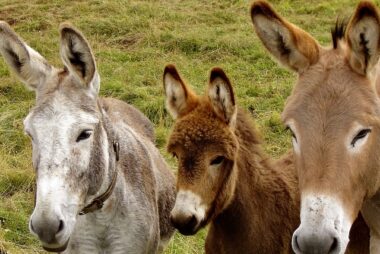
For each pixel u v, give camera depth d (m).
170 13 16.39
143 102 12.07
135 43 15.09
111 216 6.41
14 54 5.81
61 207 5.30
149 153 7.34
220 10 16.81
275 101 12.25
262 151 6.76
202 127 6.07
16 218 9.17
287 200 6.66
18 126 11.53
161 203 7.36
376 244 6.30
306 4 17.22
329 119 4.98
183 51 14.62
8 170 10.20
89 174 5.72
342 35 5.54
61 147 5.38
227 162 6.11
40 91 5.72
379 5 16.41
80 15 16.55
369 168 5.12
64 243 5.39
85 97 5.70
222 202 6.16
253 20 5.45
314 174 4.89
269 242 6.50
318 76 5.23
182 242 8.64
